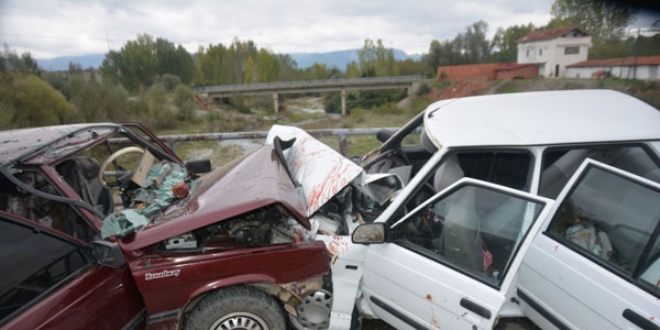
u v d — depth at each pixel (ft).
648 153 9.66
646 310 6.46
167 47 245.04
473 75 156.87
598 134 9.84
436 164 10.22
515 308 9.80
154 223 9.22
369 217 11.36
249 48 317.83
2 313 6.92
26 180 9.40
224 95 202.80
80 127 12.04
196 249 9.07
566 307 7.80
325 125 115.14
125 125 13.60
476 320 7.82
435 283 8.55
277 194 9.18
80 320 7.65
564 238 8.30
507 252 8.13
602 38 86.94
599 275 7.31
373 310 10.41
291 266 9.20
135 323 8.87
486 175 11.55
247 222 9.99
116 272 8.50
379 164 14.64
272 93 202.39
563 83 99.66
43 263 7.63
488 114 11.58
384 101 182.09
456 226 8.99
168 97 132.67
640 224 7.36
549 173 10.37
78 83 99.50
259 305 8.98
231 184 10.37
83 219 8.94
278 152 12.69
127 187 11.68
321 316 9.96
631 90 61.62
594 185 8.23
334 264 10.18
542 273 8.39
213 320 8.82
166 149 14.35
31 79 79.05
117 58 229.25
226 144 35.63
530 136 10.00
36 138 10.57
